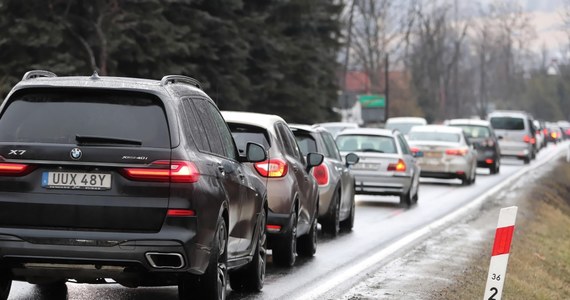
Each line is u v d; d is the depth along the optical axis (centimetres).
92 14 9544
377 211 5475
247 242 2452
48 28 9131
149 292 2552
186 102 2128
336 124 9738
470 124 9869
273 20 12244
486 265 3453
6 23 9131
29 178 1975
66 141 1986
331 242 3966
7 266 2005
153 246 1964
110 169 1973
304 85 12712
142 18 9619
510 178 9131
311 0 12275
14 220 1973
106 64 9544
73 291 2531
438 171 7881
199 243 2009
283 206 3097
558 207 7356
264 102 12100
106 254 1961
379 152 5844
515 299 2886
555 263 4178
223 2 10769
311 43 12744
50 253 1962
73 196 1969
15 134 1998
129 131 1997
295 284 2841
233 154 2442
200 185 2017
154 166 1975
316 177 3991
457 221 5028
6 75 9056
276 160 3112
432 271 3209
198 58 10631
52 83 2033
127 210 1969
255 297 2584
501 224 2128
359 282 2922
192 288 2100
